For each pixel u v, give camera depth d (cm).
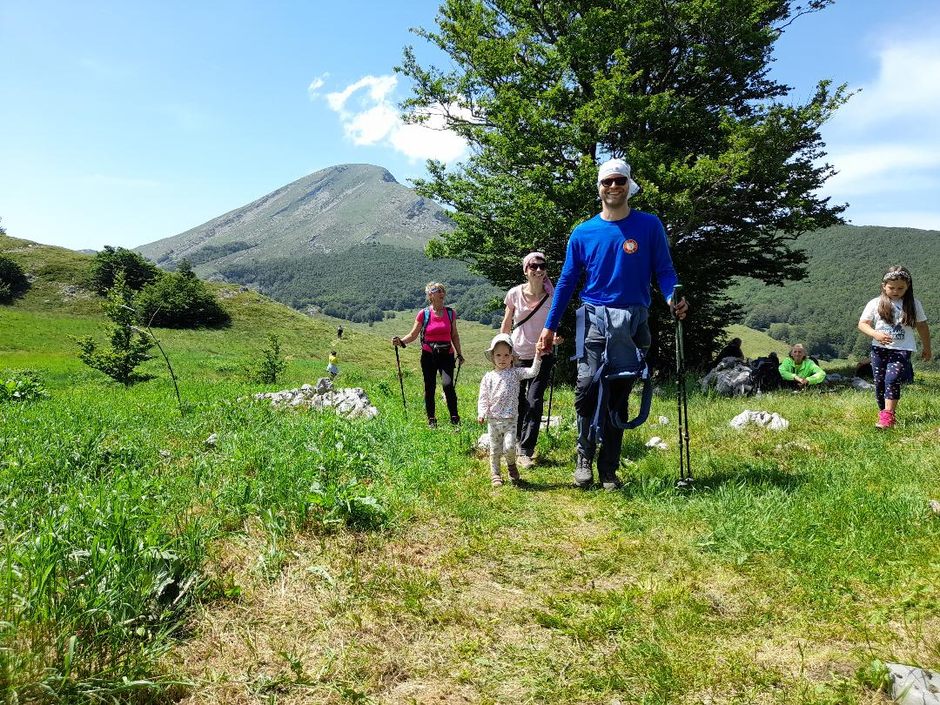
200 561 308
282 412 795
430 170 1881
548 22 1762
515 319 611
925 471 466
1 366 2936
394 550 360
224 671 233
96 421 688
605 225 482
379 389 1257
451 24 1733
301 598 295
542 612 289
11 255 7775
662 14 1600
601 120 1457
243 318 7100
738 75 1692
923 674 214
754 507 406
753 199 1620
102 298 7019
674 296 471
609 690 229
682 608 286
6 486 404
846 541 342
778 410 746
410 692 229
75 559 271
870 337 652
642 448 613
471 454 617
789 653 247
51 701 196
